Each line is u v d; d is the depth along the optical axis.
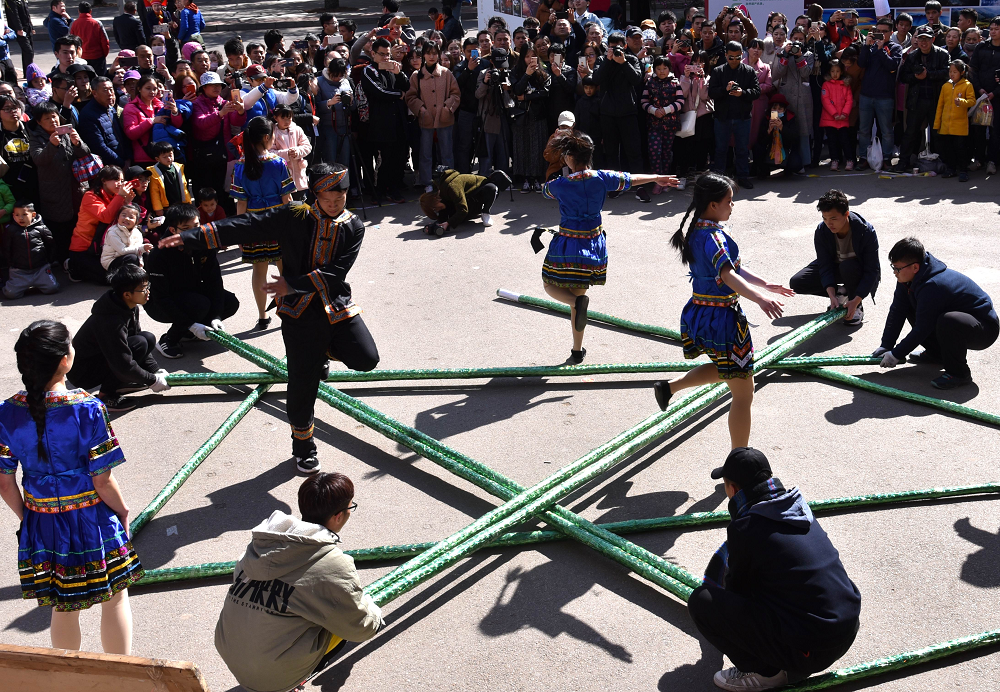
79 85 10.06
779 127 11.30
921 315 6.27
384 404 6.42
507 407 6.31
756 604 3.58
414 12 24.73
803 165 11.77
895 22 13.53
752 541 3.60
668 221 10.27
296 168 9.59
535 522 5.04
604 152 11.34
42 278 8.62
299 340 5.19
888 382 6.46
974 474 5.27
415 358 7.03
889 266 8.62
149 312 7.12
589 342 7.23
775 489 3.69
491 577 4.57
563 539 4.85
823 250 7.46
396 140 11.20
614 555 4.48
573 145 6.33
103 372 6.32
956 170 11.41
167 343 7.23
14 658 2.80
